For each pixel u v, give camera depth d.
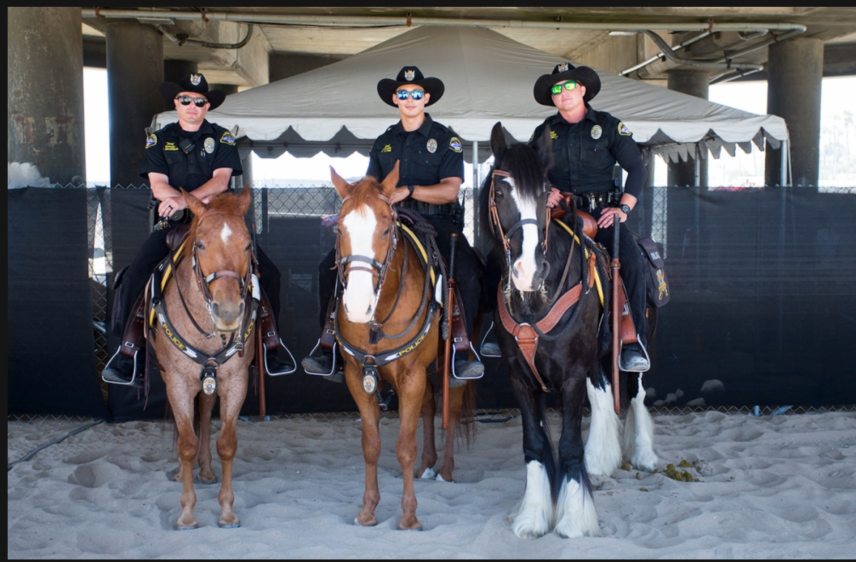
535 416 3.84
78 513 4.15
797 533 3.74
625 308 4.15
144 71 12.12
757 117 8.27
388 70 9.22
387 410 6.89
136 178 12.18
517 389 3.82
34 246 6.27
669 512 4.07
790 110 13.67
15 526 3.89
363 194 3.19
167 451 5.54
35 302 6.30
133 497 4.45
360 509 4.16
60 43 8.26
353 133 7.73
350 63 9.77
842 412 6.59
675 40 15.36
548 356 3.61
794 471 4.78
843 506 4.11
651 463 4.92
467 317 4.13
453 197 4.27
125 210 6.31
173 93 4.58
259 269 4.57
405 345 3.61
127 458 5.26
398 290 3.56
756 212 6.50
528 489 3.79
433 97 4.71
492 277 4.24
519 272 3.21
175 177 4.62
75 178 8.48
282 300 6.39
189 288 3.62
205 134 4.62
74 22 8.48
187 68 15.80
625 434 5.20
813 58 13.59
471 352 4.27
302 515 4.04
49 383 6.36
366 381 3.56
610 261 4.11
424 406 4.80
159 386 6.42
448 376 3.94
